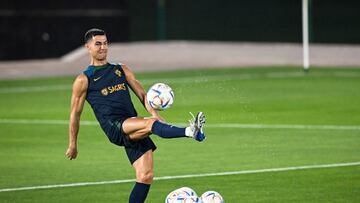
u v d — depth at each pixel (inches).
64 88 3009.4
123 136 1184.2
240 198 1347.2
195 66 3690.9
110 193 1398.9
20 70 3668.8
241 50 4025.6
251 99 2588.6
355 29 3939.5
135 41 4296.3
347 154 1704.0
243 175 1520.7
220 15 4239.7
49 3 4042.8
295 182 1453.0
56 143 1900.8
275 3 4111.7
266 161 1646.2
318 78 3134.8
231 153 1736.0
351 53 3811.5
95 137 1962.4
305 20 3319.4
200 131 1097.4
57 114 2362.2
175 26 4320.9
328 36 4008.4
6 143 1908.2
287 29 4087.1
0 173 1578.5
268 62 3754.9
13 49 3964.1
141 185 1179.9
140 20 4308.6
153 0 4328.3
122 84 1215.6
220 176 1517.0
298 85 2935.5
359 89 2795.3
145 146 1193.4
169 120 2171.5
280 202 1315.2
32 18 4005.9
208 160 1667.1
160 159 1684.3
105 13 4190.5
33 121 2239.2
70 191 1419.8
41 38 4033.0
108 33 4205.2
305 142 1849.2
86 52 4067.4
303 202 1311.5
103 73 1212.5
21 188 1446.9
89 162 1672.0
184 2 4293.8
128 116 1206.9
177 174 1540.4
